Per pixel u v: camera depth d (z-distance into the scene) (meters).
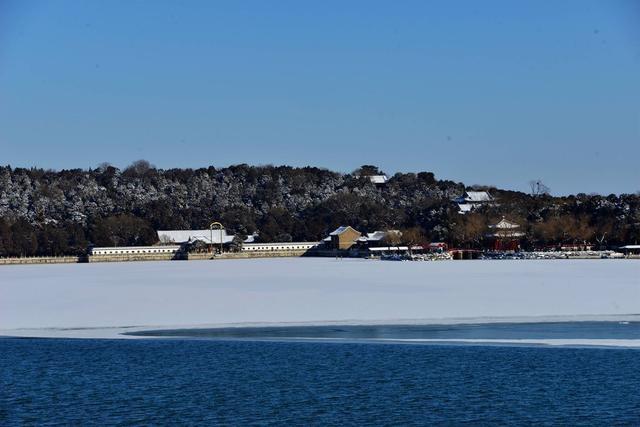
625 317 132.25
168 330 126.81
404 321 131.50
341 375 96.44
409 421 79.69
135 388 92.12
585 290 173.38
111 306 155.50
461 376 94.81
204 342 116.44
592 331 119.25
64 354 109.25
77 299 168.88
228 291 182.62
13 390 91.81
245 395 89.00
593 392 87.56
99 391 91.06
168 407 85.12
